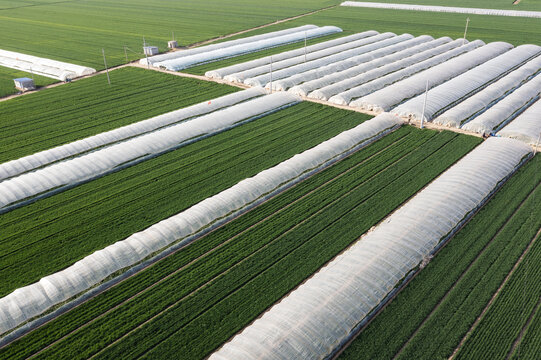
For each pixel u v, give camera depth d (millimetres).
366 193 37688
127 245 30859
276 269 29625
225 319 26047
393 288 27219
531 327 24766
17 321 25469
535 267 28938
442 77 64062
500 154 41344
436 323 25234
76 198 38250
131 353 24188
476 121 48250
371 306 25906
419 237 30750
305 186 39125
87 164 41844
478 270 28891
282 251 31219
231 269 29812
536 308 26047
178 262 30562
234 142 47531
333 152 43500
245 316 26219
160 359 23766
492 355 23359
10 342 25031
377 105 54000
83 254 31328
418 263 29109
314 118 53000
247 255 31078
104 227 34250
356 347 24078
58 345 24734
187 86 65625
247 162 43250
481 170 38562
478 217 34062
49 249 31938
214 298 27531
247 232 33312
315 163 41688
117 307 27125
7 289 28344
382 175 40406
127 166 43344
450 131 48594
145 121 50875
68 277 28078
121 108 57250
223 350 23141
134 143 45594
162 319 26188
